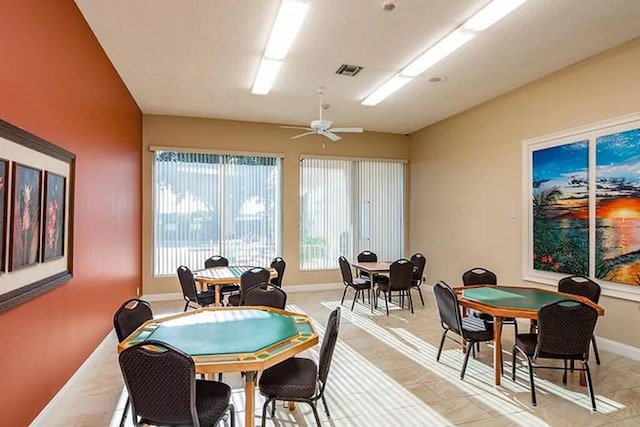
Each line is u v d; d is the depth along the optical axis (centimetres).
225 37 376
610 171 402
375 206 791
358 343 432
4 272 206
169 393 182
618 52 395
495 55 417
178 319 282
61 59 291
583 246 430
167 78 486
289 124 727
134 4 317
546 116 479
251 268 540
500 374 329
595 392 312
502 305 335
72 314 312
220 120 691
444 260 688
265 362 201
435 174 719
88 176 355
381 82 501
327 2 313
